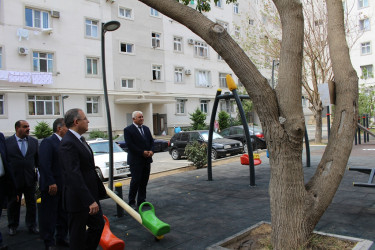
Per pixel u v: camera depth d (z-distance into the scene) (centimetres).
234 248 376
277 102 346
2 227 552
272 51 1830
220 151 1404
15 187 479
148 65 2911
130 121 2808
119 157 1094
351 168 593
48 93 2300
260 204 586
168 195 702
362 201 566
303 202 345
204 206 596
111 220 544
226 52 346
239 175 912
